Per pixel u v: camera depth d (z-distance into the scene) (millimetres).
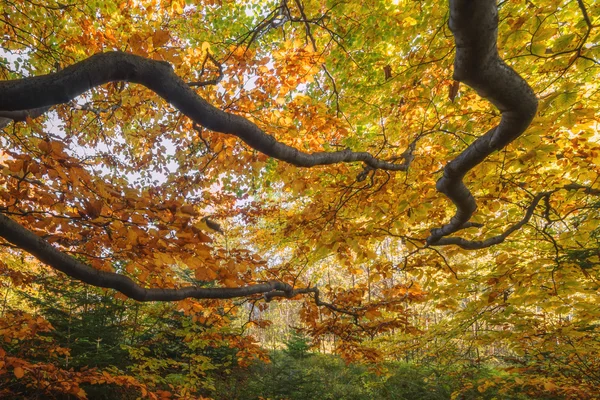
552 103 1946
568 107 2023
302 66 3184
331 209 3828
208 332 5094
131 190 1782
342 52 3941
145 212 1803
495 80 1412
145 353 8148
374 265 4066
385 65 3746
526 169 3461
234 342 4906
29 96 1189
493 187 3439
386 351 6543
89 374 4094
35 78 1199
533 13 2068
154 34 1908
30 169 1605
